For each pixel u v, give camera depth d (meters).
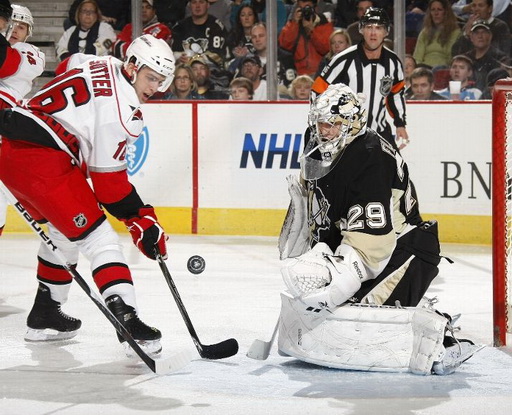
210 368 6.06
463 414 4.98
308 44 15.92
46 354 6.54
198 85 16.12
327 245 5.89
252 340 7.04
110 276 6.05
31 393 5.43
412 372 5.86
